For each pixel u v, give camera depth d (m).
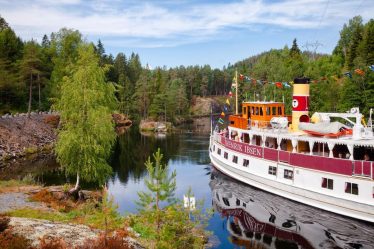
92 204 28.73
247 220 27.86
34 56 77.06
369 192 25.14
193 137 86.31
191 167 49.34
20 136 62.03
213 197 34.28
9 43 92.56
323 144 29.23
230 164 40.31
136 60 195.25
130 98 128.62
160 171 16.06
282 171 32.06
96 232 18.91
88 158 31.61
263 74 115.44
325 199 27.91
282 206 30.92
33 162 51.59
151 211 16.08
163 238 15.33
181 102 142.50
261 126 38.12
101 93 32.34
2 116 66.12
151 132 99.81
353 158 28.27
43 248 14.73
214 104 186.88
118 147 70.56
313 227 26.22
